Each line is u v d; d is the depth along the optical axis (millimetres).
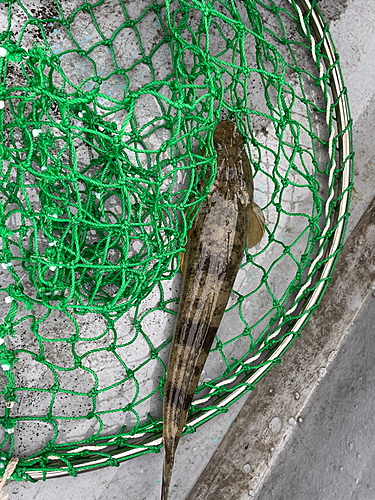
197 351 786
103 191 755
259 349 848
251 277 881
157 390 851
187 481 869
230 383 864
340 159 862
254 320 884
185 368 782
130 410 824
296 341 898
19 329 816
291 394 890
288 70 886
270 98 881
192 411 829
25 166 667
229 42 830
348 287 906
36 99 705
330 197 856
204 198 762
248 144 836
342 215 851
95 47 836
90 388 838
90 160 823
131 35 846
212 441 874
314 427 877
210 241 796
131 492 849
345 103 853
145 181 691
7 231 704
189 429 814
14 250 812
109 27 841
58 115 818
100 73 840
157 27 854
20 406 817
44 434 825
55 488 826
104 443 811
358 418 836
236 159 814
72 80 831
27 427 820
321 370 893
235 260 802
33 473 781
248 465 875
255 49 874
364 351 867
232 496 869
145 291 766
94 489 836
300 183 894
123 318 843
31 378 821
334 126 888
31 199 813
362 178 911
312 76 853
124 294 796
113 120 843
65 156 819
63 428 831
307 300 858
